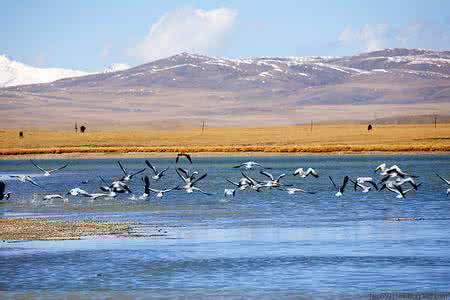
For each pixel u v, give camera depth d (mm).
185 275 38844
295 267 40594
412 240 48094
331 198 73938
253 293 35594
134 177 107188
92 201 72875
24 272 39750
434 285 36656
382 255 43438
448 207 65438
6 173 119250
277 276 38625
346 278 38125
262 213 62562
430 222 56125
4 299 34750
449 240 47906
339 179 96812
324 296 34969
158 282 37656
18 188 89562
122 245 46781
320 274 39000
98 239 48875
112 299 34750
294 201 71750
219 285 37031
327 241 48125
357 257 42969
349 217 59500
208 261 42094
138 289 36375
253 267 40656
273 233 51438
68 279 38250
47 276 38906
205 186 90250
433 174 100312
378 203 69250
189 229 53250
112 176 109500
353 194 77812
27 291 36156
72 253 44250
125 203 70938
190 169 122438
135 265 41188
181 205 68875
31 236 50188
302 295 35156
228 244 47219
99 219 59125
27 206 68938
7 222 56969
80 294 35562
